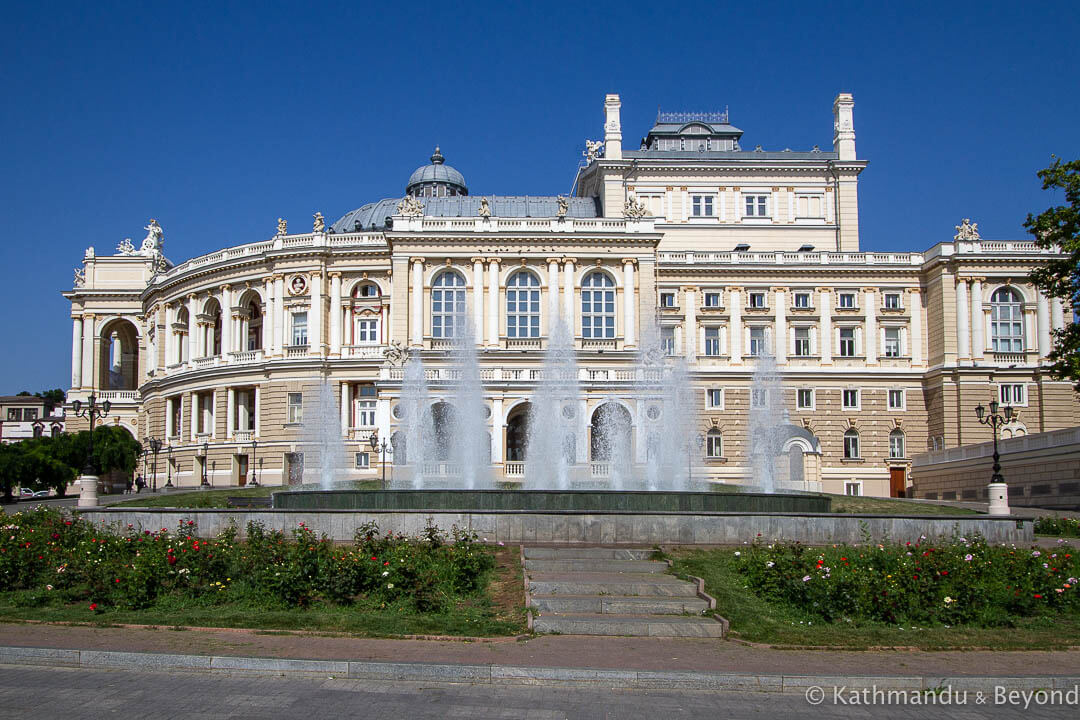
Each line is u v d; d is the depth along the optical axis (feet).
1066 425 290.56
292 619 74.33
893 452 305.94
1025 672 62.23
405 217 294.05
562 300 294.46
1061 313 295.69
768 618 75.97
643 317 295.07
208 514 108.37
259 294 321.11
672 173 333.42
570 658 63.62
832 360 309.01
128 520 110.63
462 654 64.34
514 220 296.51
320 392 299.58
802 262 312.29
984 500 235.81
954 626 76.33
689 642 70.08
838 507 196.44
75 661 63.36
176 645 66.28
